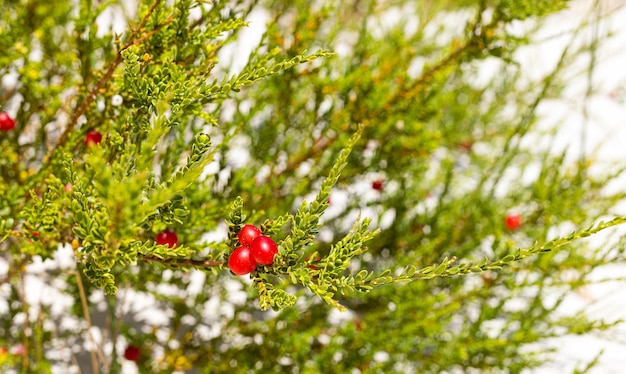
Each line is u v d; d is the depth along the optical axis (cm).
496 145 94
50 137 55
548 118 107
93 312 58
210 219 40
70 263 59
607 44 118
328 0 57
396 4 110
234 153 70
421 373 51
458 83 89
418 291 53
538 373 64
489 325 64
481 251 64
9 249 46
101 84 38
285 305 32
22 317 54
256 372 50
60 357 53
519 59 113
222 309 62
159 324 60
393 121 54
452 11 103
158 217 33
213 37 37
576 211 63
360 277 32
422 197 74
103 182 30
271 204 51
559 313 68
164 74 35
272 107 58
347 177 60
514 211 71
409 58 57
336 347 48
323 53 33
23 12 45
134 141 35
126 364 55
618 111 113
